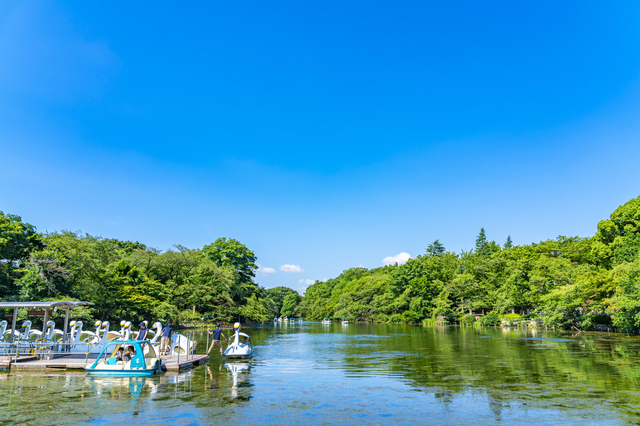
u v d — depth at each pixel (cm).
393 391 1369
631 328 3984
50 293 3306
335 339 4006
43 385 1398
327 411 1089
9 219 3562
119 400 1182
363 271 15475
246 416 1027
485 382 1538
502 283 7631
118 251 6525
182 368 1795
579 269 5744
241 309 6912
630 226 5434
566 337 3897
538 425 971
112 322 4400
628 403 1182
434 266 10081
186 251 6719
